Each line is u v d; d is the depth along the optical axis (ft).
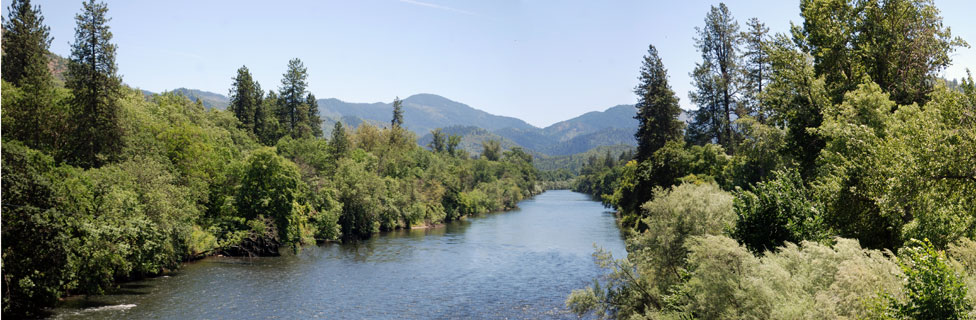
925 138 72.13
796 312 46.29
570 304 88.22
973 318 40.81
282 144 347.36
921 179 69.62
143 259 134.21
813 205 88.02
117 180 145.69
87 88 183.52
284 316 109.40
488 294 131.03
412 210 321.52
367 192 272.92
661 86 257.75
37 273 100.68
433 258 189.47
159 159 189.98
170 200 156.15
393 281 146.92
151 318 104.32
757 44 202.90
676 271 84.17
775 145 139.44
